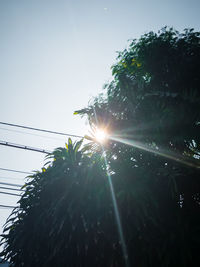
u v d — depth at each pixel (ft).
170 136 12.21
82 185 11.37
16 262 13.23
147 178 11.39
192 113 11.20
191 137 11.87
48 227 11.52
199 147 12.75
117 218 9.96
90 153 14.66
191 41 13.64
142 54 13.96
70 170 12.94
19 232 12.95
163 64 13.44
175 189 10.22
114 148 14.23
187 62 12.94
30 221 12.92
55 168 13.64
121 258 9.57
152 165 13.01
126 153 13.99
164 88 13.78
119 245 9.84
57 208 10.72
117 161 12.79
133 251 9.34
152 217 9.59
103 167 12.46
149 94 12.66
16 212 14.49
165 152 12.50
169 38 14.16
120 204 10.23
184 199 11.69
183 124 11.64
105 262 9.91
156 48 13.50
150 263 8.93
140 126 13.00
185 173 11.58
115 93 15.43
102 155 13.62
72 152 14.14
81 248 10.13
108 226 9.87
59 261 10.58
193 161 11.86
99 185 11.10
